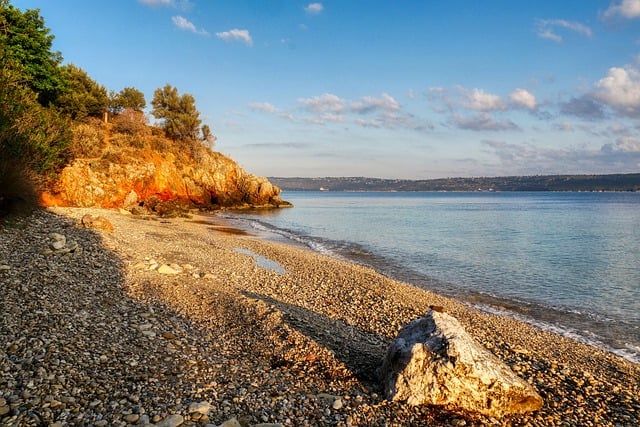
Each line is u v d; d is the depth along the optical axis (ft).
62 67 163.63
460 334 25.80
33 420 18.34
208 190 212.84
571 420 24.67
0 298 32.01
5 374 21.53
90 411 19.79
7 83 69.10
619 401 28.43
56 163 116.67
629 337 48.62
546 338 45.37
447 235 149.07
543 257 104.68
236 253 86.79
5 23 115.55
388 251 110.32
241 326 36.47
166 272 55.11
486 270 87.51
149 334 31.30
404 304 53.67
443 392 23.86
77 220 84.07
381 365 28.02
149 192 169.37
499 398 24.12
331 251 108.06
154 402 21.47
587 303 63.21
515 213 282.77
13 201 66.08
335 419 21.85
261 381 25.80
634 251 115.44
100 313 34.06
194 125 234.79
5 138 62.80
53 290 37.11
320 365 28.96
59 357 24.27
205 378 25.32
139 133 200.23
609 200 573.74
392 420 22.25
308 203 441.27
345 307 51.44
